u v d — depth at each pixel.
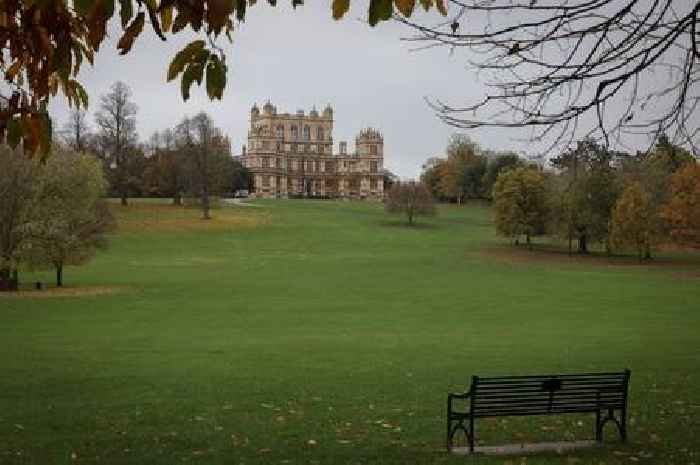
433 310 38.78
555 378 10.84
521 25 5.25
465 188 157.00
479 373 19.45
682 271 68.25
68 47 4.17
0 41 4.45
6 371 19.53
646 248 80.81
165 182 132.75
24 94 4.66
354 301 43.25
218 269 66.56
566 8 5.16
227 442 11.48
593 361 21.53
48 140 4.71
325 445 11.21
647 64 5.34
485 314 37.00
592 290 49.88
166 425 12.85
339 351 24.28
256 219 116.56
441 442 11.46
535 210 90.06
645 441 11.32
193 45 3.91
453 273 64.31
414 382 17.97
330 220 120.25
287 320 34.38
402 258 79.50
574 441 11.52
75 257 47.81
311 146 197.38
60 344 25.62
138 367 20.56
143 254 79.94
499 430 12.44
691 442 11.27
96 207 51.44
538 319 34.66
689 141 5.70
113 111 110.06
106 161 111.00
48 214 46.75
